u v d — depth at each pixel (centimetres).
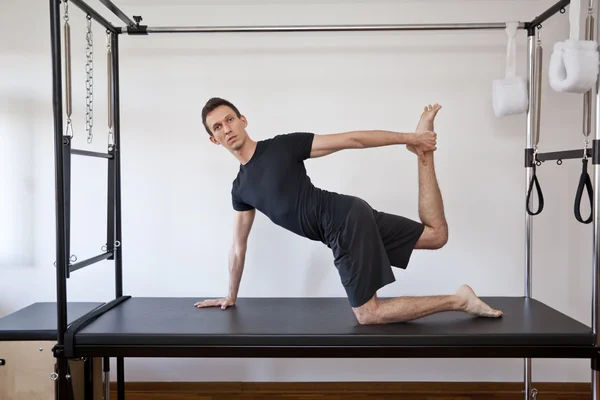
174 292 302
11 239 298
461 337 192
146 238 300
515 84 245
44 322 227
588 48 190
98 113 298
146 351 197
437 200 220
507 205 296
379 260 209
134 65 295
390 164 294
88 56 228
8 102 295
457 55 292
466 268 299
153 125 296
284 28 244
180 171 298
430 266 299
